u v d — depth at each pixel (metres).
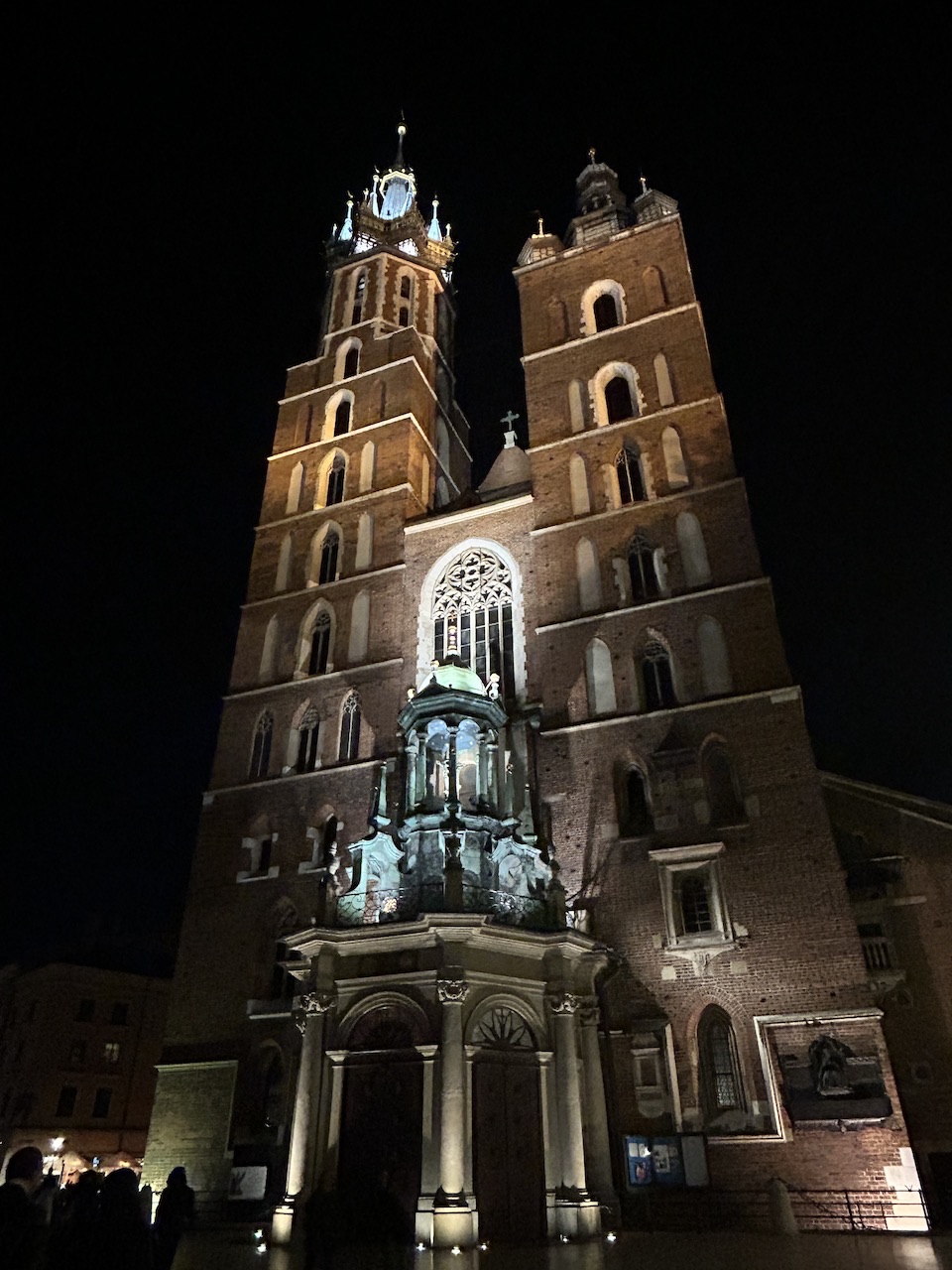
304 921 33.75
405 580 41.53
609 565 37.50
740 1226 24.06
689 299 43.78
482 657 38.44
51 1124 59.59
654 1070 27.03
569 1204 22.11
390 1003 24.02
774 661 32.41
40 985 64.62
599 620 36.16
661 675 34.41
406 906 27.30
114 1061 64.12
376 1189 21.88
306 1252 16.59
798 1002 26.55
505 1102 22.97
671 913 29.11
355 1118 23.11
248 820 37.44
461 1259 17.84
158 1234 13.79
